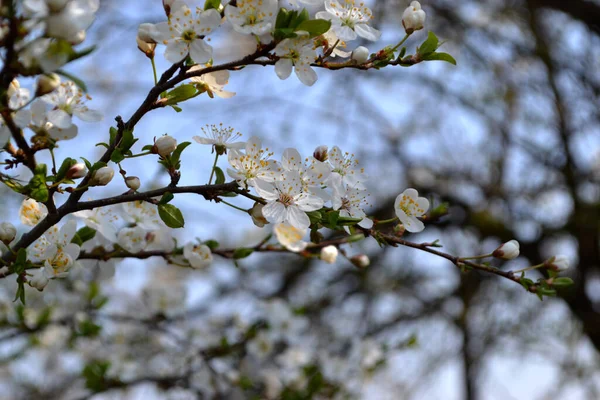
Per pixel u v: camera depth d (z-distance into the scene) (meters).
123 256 2.72
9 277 2.55
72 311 4.41
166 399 5.19
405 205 2.36
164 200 2.07
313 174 2.15
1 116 1.77
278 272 8.45
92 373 4.52
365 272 8.33
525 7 8.17
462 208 8.44
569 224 7.80
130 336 5.55
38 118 1.83
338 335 7.20
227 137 2.22
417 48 2.18
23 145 1.80
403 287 8.66
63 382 6.34
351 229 2.30
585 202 7.80
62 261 2.21
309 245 2.99
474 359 7.83
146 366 5.38
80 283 4.40
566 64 8.10
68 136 1.89
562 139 8.03
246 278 8.22
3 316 4.18
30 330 4.20
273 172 2.11
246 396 5.12
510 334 7.97
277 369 5.32
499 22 8.42
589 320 7.57
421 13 2.18
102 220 2.60
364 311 8.07
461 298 8.31
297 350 5.43
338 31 2.14
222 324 5.59
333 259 2.93
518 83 8.36
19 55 1.59
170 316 5.16
